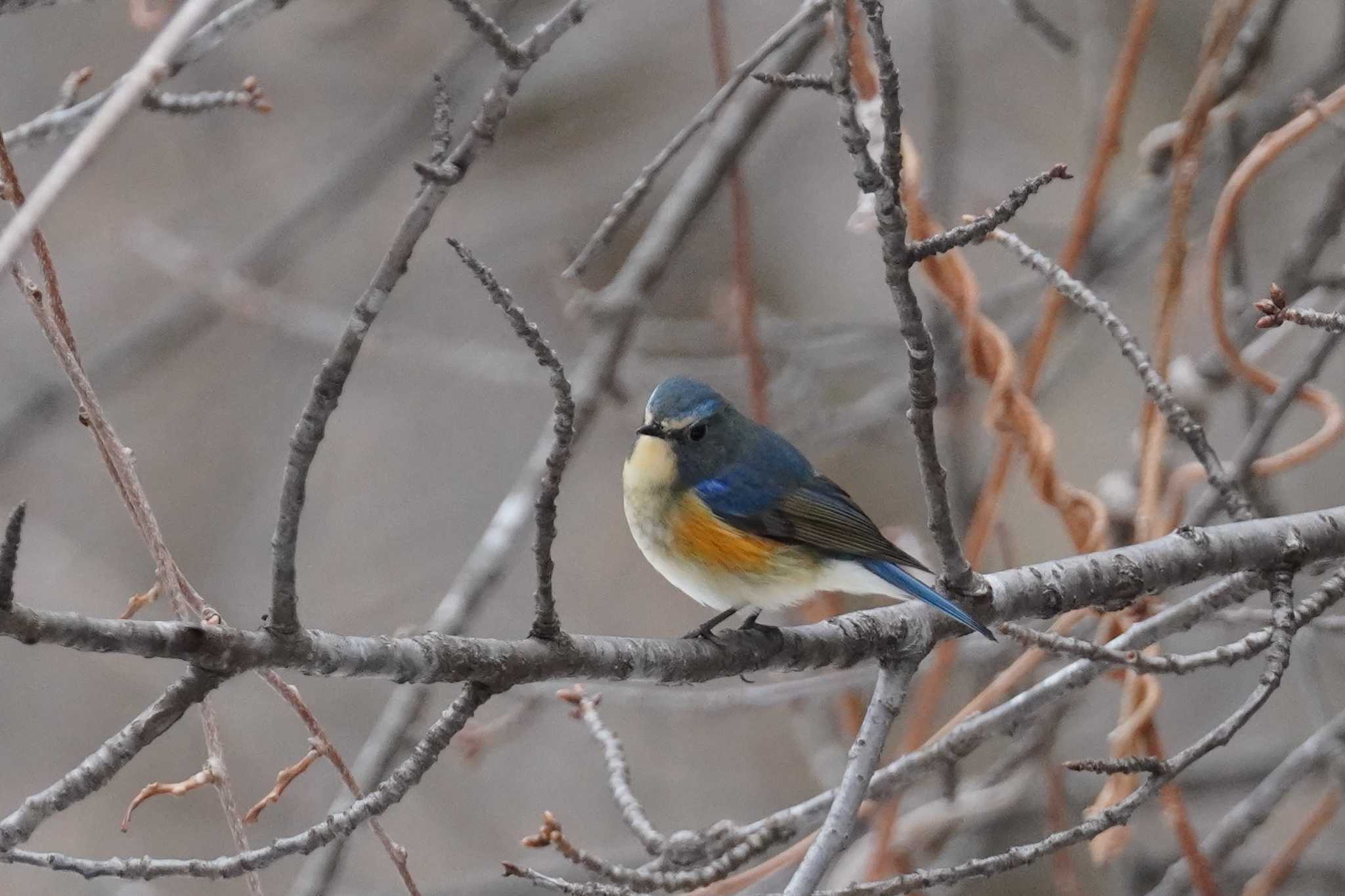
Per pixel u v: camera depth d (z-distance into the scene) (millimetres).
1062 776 10531
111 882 10953
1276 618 6414
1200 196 11062
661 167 6797
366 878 15242
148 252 13398
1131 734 7832
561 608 17156
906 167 8492
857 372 16297
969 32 15703
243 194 16797
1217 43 8469
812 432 12789
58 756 15906
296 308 13047
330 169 15570
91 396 5582
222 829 15320
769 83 5305
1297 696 13484
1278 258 13555
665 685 6570
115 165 16906
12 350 15969
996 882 13469
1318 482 13906
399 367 17438
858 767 6148
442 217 16922
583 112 17391
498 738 9797
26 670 16219
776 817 7211
